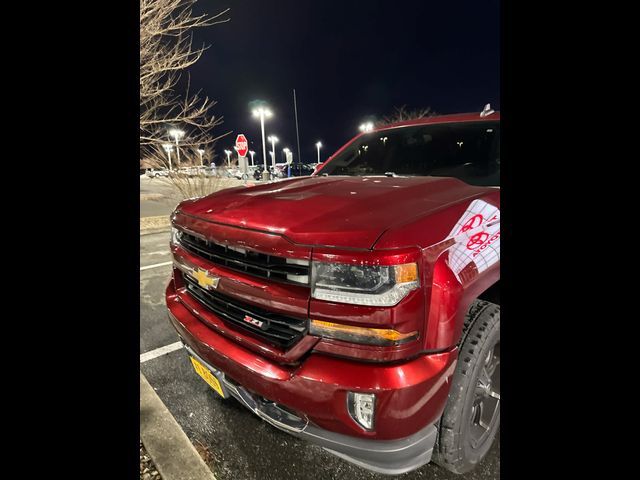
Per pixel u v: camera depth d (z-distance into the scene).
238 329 1.47
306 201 1.53
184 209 1.83
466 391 1.37
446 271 1.23
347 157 2.99
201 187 8.82
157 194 13.70
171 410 2.08
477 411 1.62
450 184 1.87
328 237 1.20
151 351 2.76
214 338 1.54
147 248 6.36
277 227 1.31
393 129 2.88
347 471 1.66
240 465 1.70
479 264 1.36
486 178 2.23
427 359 1.18
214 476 1.61
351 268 1.13
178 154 8.50
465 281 1.28
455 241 1.31
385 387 1.09
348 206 1.44
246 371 1.34
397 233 1.18
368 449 1.17
